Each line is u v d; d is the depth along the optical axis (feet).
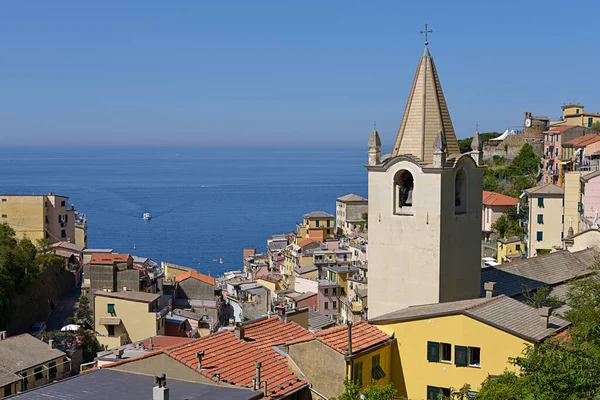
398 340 157.38
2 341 321.32
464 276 192.44
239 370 140.15
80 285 517.96
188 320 422.00
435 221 183.93
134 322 393.50
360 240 631.15
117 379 134.10
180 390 127.34
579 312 166.81
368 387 136.77
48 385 130.00
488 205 554.05
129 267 447.42
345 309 465.06
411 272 188.85
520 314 155.74
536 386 117.29
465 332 149.89
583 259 241.55
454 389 146.10
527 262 229.66
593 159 444.14
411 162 186.39
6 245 438.40
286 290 567.18
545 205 437.17
